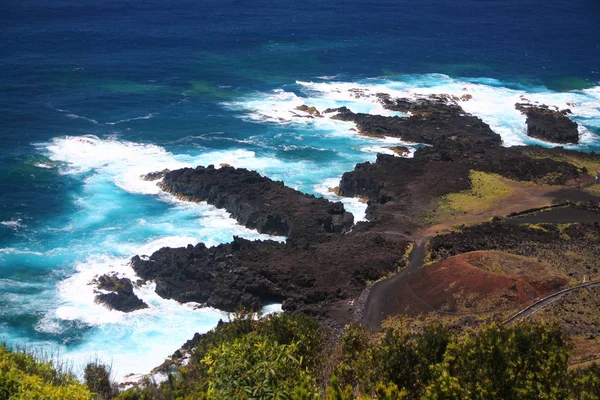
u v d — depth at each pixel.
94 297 68.69
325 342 35.12
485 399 24.19
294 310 65.12
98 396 26.66
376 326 59.22
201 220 87.88
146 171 102.12
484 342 26.84
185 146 113.44
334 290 66.69
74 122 121.12
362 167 102.19
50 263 75.56
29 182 96.25
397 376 27.50
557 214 85.81
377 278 68.94
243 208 87.31
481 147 112.25
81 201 91.56
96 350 60.47
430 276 66.06
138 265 74.44
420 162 104.19
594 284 61.31
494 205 88.94
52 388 21.05
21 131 115.00
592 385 25.77
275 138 119.44
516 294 59.38
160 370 55.09
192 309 67.50
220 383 22.20
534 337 27.02
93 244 80.38
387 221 84.12
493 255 66.75
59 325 64.12
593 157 108.44
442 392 24.06
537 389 24.11
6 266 74.44
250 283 68.50
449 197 91.25
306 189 99.50
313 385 24.38
